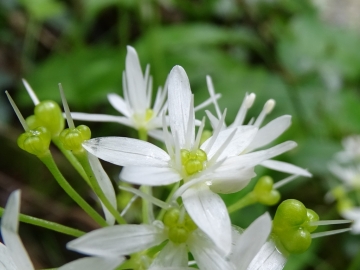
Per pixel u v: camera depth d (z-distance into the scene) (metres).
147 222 0.06
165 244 0.05
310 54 0.14
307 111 0.13
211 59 0.13
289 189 0.11
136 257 0.05
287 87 0.13
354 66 0.14
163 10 0.16
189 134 0.05
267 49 0.15
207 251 0.05
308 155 0.12
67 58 0.13
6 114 0.14
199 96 0.12
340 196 0.12
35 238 0.12
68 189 0.05
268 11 0.15
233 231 0.05
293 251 0.05
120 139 0.05
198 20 0.16
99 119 0.06
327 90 0.14
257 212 0.10
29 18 0.15
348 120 0.13
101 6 0.14
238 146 0.05
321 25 0.15
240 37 0.14
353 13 0.21
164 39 0.13
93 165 0.05
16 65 0.15
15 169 0.13
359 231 0.11
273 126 0.05
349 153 0.12
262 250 0.05
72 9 0.16
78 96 0.12
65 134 0.05
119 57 0.13
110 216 0.05
